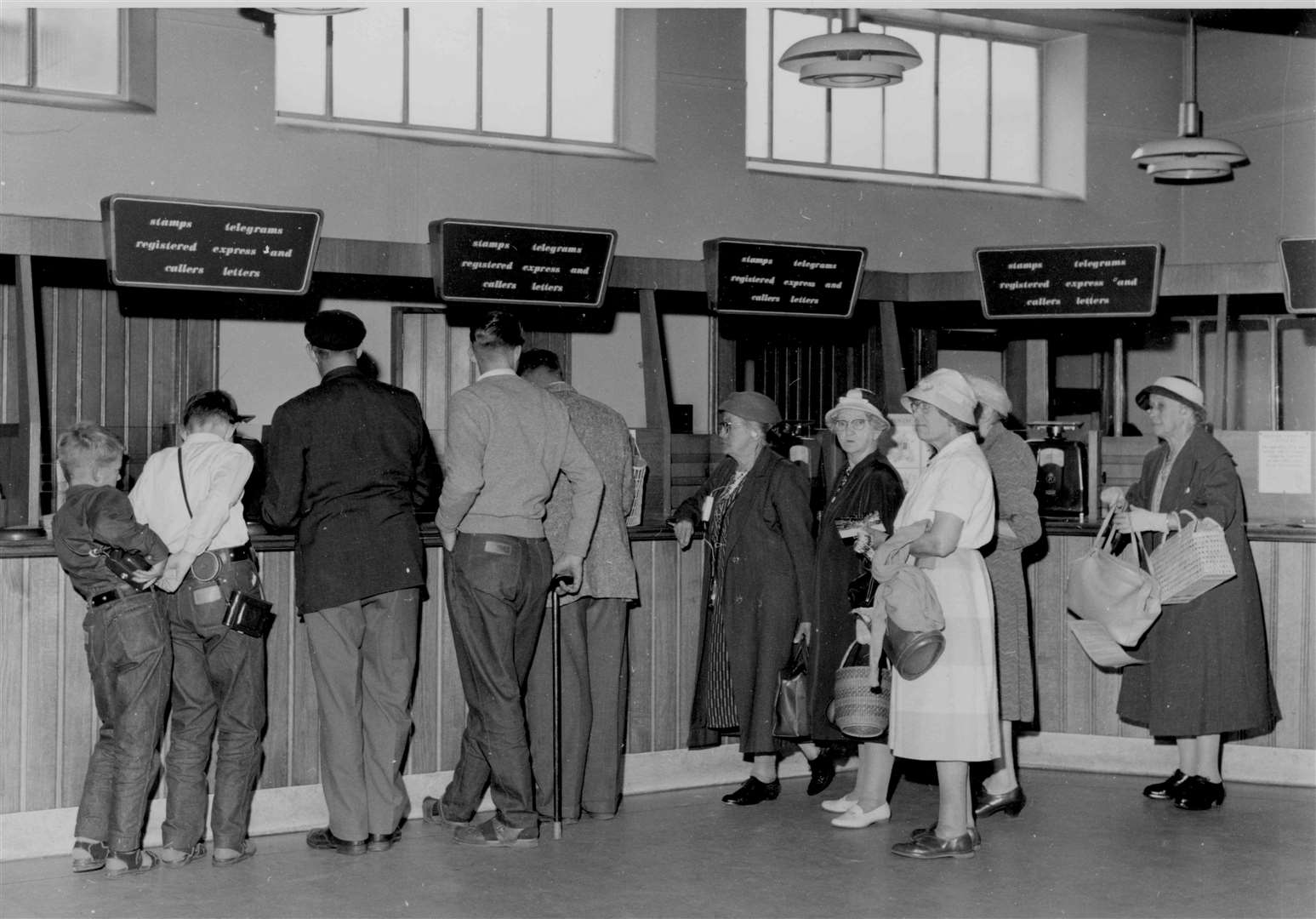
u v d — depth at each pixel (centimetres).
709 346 895
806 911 412
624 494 528
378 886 438
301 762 509
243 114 766
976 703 458
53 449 716
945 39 992
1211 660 542
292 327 780
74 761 477
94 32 739
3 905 417
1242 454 628
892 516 508
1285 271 617
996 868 459
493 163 834
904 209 959
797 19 945
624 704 546
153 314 745
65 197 720
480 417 468
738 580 537
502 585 469
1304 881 445
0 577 463
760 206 912
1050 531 621
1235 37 1001
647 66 886
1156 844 491
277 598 503
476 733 500
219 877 447
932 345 927
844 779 597
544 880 444
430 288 812
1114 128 1017
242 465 457
